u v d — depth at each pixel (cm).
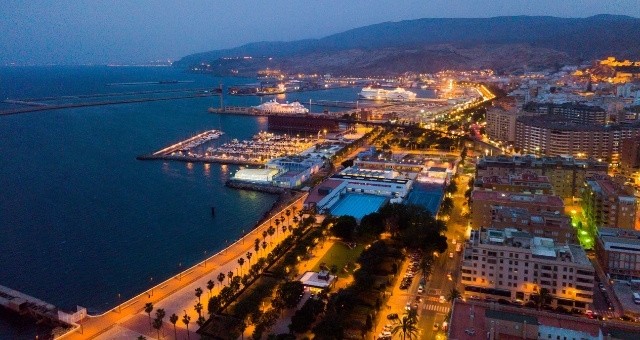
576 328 18362
